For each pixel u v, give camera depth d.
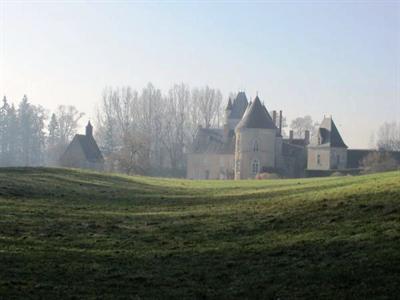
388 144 162.25
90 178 37.03
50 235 15.72
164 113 129.12
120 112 129.75
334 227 14.64
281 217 16.91
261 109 103.31
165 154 128.12
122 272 12.30
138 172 84.31
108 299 10.50
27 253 13.48
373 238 13.01
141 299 10.56
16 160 141.88
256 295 10.72
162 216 19.83
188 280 11.76
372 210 15.55
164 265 12.88
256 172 101.62
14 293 10.51
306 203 18.62
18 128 143.75
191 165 125.62
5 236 15.16
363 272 11.20
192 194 30.17
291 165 109.38
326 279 11.16
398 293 10.12
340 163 103.62
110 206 23.03
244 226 16.44
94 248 14.46
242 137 102.25
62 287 11.09
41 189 27.14
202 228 16.78
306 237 14.12
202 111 139.25
